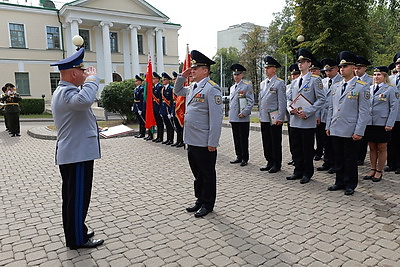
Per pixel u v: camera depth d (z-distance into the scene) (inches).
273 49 1409.9
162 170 244.5
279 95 229.1
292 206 164.9
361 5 405.4
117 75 1165.7
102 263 113.7
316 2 414.9
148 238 131.8
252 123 555.8
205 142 152.9
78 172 120.6
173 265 111.4
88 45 1096.2
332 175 226.1
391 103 204.8
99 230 139.8
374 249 120.3
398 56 241.4
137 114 419.5
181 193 189.2
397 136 228.1
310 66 213.5
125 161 276.5
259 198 177.9
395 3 421.4
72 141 119.1
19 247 126.1
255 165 259.6
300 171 216.4
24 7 999.6
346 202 169.6
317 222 144.6
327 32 400.2
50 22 1045.2
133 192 191.6
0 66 988.6
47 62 1053.2
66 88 117.6
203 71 157.9
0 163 275.1
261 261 113.1
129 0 1083.9
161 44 1168.8
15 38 1006.4
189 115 156.5
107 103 538.0
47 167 258.7
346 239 128.3
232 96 263.9
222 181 212.8
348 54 183.0
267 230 137.3
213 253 119.0
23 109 856.9
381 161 206.8
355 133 176.7
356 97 178.4
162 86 369.4
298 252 119.0
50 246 126.7
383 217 149.3
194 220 149.0
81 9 996.6
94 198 181.3
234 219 149.4
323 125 266.2
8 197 185.9
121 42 1162.0
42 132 442.9
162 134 381.4
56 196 187.2
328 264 110.7
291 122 213.8
